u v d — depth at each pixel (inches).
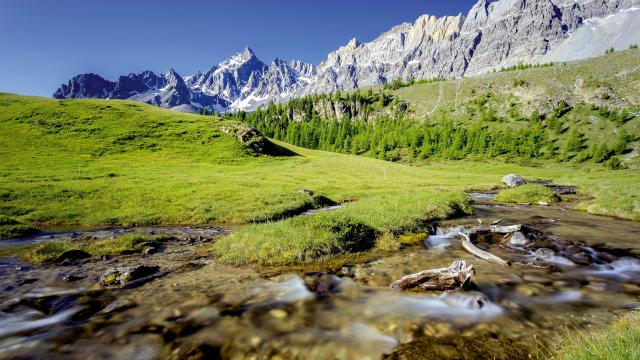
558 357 214.4
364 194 1499.8
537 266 440.1
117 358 239.6
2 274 435.5
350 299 335.9
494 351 235.5
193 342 257.4
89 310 318.7
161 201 1107.9
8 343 259.0
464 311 302.7
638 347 181.2
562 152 5241.1
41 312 316.8
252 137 2770.7
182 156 2292.1
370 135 7278.5
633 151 4712.1
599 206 966.4
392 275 410.9
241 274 422.9
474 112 7790.4
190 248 587.5
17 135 2178.9
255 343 253.6
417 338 255.4
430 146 5895.7
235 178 1656.0
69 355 243.8
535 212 975.0
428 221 762.2
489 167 4357.8
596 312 301.0
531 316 293.0
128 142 2365.9
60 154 1977.1
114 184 1314.0
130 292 362.6
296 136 7426.2
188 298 342.6
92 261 502.9
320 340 255.4
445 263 461.7
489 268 434.3
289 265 458.0
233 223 929.5
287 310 310.3
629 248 546.6
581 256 500.1
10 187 1133.1
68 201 1052.5
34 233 764.0
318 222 584.1
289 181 1713.8
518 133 5807.1
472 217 857.5
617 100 6240.2
